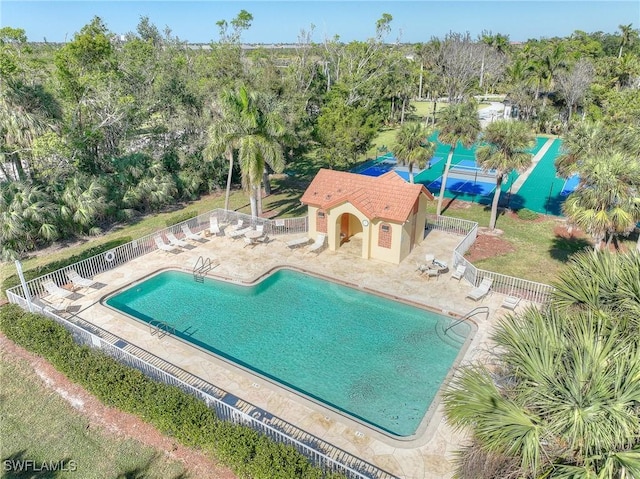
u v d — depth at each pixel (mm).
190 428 12344
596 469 7680
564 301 11891
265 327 19594
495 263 25062
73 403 14828
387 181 25203
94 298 21266
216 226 28578
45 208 26047
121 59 44125
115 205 31562
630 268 11352
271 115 27703
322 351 17891
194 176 37344
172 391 13672
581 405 8117
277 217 32875
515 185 42594
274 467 11047
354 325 19625
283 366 17031
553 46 94000
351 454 12609
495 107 89375
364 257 25141
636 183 17953
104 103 33312
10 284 21000
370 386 15859
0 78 27172
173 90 37719
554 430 8086
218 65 40500
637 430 7680
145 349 17594
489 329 18484
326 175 27359
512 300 19984
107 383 14195
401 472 12055
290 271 24500
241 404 14641
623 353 8977
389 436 13273
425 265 23516
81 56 36906
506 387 9469
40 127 28375
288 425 13688
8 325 17750
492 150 28453
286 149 40625
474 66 81750
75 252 26266
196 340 18672
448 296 21094
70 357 15555
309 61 59125
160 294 22438
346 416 14062
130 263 25031
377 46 67125
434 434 13312
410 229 25188
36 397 15148
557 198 38188
